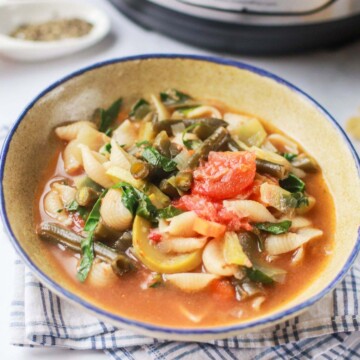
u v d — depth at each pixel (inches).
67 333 13.6
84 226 14.2
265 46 20.8
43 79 20.5
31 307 13.5
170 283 13.4
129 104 17.4
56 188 15.0
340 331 14.1
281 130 17.0
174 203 14.3
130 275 13.5
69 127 16.1
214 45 21.1
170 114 17.2
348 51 22.0
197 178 14.4
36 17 22.3
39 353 13.6
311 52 21.8
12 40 20.7
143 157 14.7
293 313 12.1
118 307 13.0
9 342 13.4
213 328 11.9
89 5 22.6
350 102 20.2
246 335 13.8
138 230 13.7
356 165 15.0
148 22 21.5
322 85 20.7
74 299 12.0
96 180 14.8
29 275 13.9
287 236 14.1
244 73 17.1
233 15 19.7
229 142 15.7
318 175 16.0
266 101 17.2
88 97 16.8
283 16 19.5
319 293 12.5
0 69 20.7
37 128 15.6
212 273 13.4
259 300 13.1
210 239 13.7
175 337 12.0
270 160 15.3
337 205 15.2
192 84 17.6
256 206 14.1
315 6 19.3
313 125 16.4
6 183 13.9
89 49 21.7
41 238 14.0
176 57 17.2
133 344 13.5
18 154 14.8
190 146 15.5
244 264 13.2
